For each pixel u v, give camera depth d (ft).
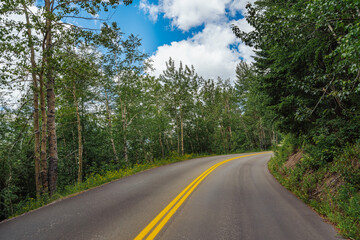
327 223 14.34
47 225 13.85
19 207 35.68
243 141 154.51
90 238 11.83
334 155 22.47
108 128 62.23
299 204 18.92
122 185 27.53
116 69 54.13
